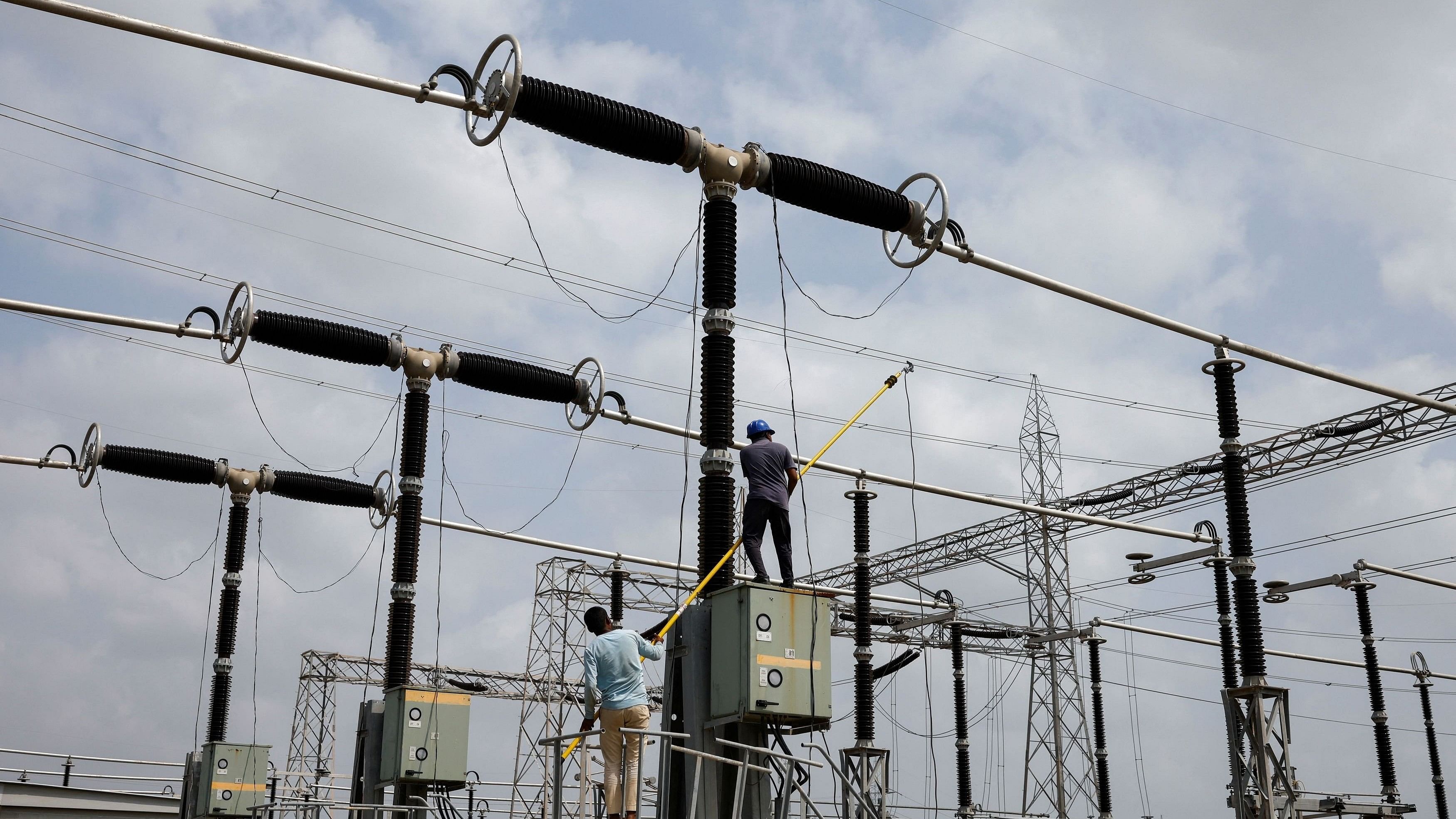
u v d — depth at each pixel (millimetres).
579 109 12828
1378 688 37250
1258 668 22859
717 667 11594
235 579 26938
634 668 11266
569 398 22500
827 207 14391
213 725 26516
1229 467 23078
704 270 13180
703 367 12914
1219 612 36969
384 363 21234
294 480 26828
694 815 10266
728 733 11570
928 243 15414
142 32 12672
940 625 48062
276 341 20438
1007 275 17312
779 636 11406
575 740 10727
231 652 26828
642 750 10805
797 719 11516
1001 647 51156
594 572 52344
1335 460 36406
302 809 18062
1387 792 36312
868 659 31453
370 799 20422
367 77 13070
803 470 13008
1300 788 29594
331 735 55531
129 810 32156
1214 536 36875
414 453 21203
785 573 12172
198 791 26875
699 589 11938
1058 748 44969
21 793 29688
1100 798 45125
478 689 55000
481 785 23906
